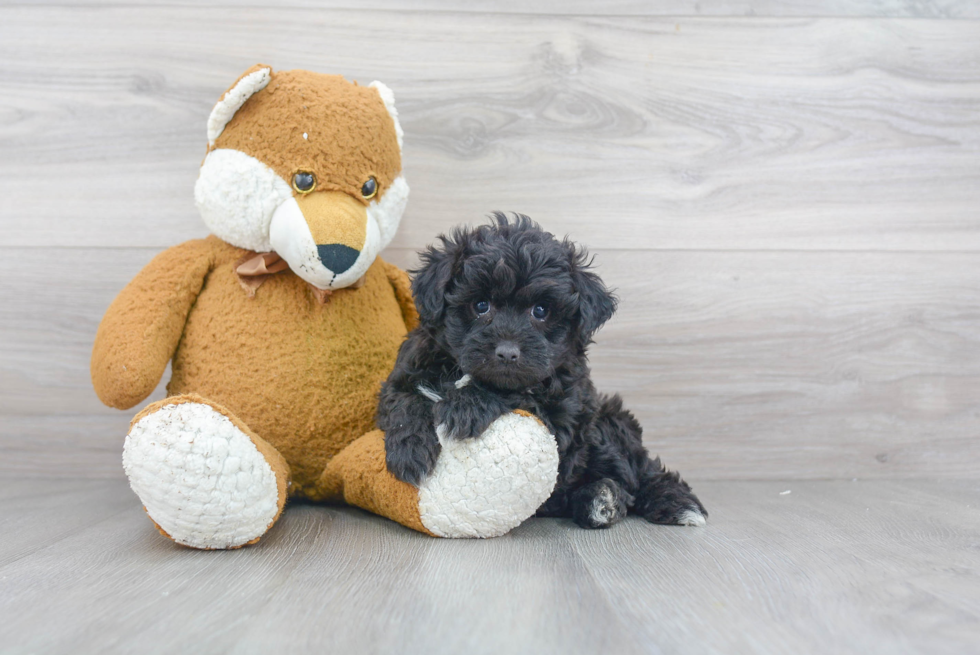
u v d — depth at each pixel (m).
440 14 2.30
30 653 0.98
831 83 2.35
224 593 1.21
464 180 2.32
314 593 1.22
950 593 1.25
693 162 2.35
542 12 2.31
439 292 1.60
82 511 1.82
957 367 2.35
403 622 1.10
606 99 2.33
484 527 1.55
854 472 2.35
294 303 1.79
